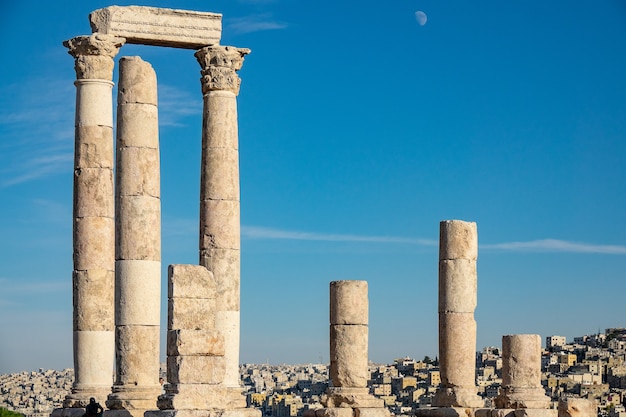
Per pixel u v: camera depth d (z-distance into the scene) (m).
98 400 46.06
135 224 46.75
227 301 49.34
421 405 103.88
